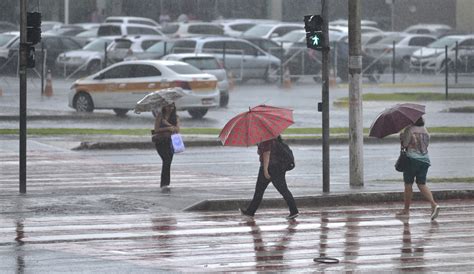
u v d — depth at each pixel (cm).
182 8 13488
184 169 4409
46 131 5684
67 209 3216
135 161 4672
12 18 12875
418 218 3188
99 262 2402
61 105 7300
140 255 2502
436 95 8081
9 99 7688
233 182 3969
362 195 3544
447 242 2744
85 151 5041
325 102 3603
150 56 9300
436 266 2403
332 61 9575
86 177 4078
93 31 11012
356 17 3734
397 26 13688
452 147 5434
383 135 3161
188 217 3139
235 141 3014
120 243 2667
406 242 2739
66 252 2528
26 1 3522
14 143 5228
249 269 2348
